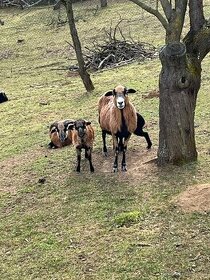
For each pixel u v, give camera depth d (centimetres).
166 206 843
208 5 3069
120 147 1122
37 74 2461
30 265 743
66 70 2419
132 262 705
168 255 708
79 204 914
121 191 930
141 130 1110
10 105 1853
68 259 741
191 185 901
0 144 1391
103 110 1080
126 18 3272
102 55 2334
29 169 1140
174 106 952
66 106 1684
